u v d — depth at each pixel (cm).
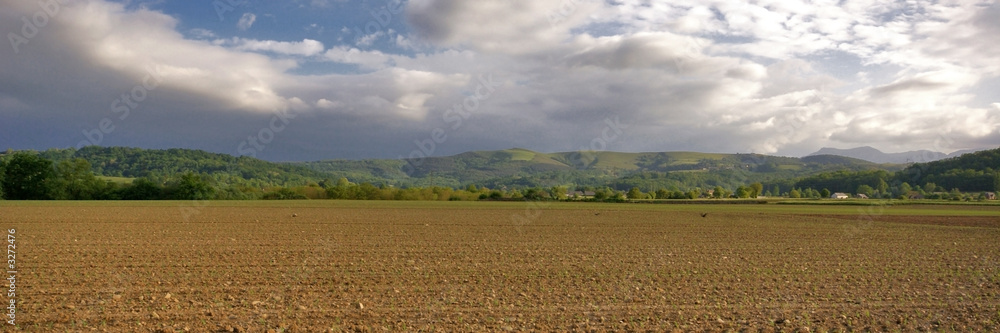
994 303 1405
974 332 1142
